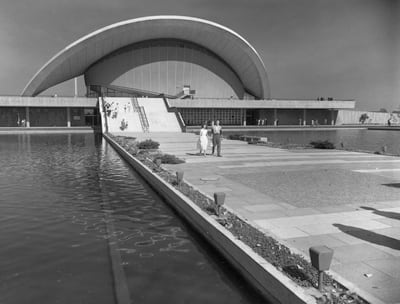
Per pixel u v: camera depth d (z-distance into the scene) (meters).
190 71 69.06
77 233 6.22
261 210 6.65
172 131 40.88
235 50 64.06
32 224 6.71
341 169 11.77
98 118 50.00
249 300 4.00
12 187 10.17
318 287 3.57
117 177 11.92
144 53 66.88
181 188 8.35
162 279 4.48
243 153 17.03
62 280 4.46
